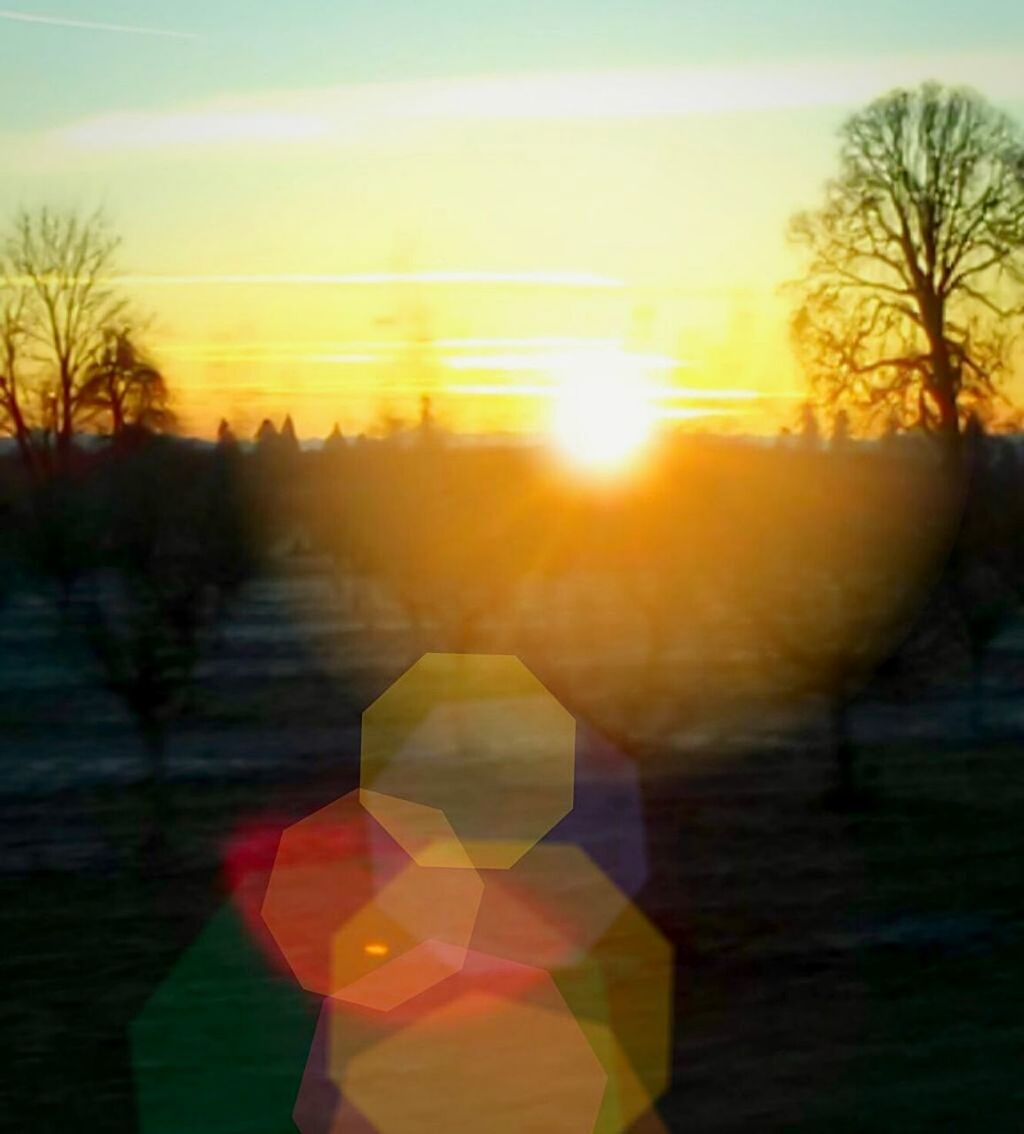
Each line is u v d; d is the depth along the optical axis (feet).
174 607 62.03
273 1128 29.27
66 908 44.88
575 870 50.03
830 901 45.75
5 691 82.69
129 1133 28.73
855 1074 31.50
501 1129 29.22
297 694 82.02
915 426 69.05
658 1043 33.60
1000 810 58.75
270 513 70.64
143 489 64.59
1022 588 79.36
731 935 42.47
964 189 115.34
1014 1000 36.40
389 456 78.02
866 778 64.64
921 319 113.70
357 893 46.60
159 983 38.01
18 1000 36.73
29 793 61.41
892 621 62.03
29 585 73.61
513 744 69.87
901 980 38.17
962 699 85.35
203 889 47.47
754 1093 30.55
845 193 114.52
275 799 60.49
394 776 64.23
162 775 58.08
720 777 64.80
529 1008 36.37
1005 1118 28.99
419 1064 32.50
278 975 38.86
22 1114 29.81
